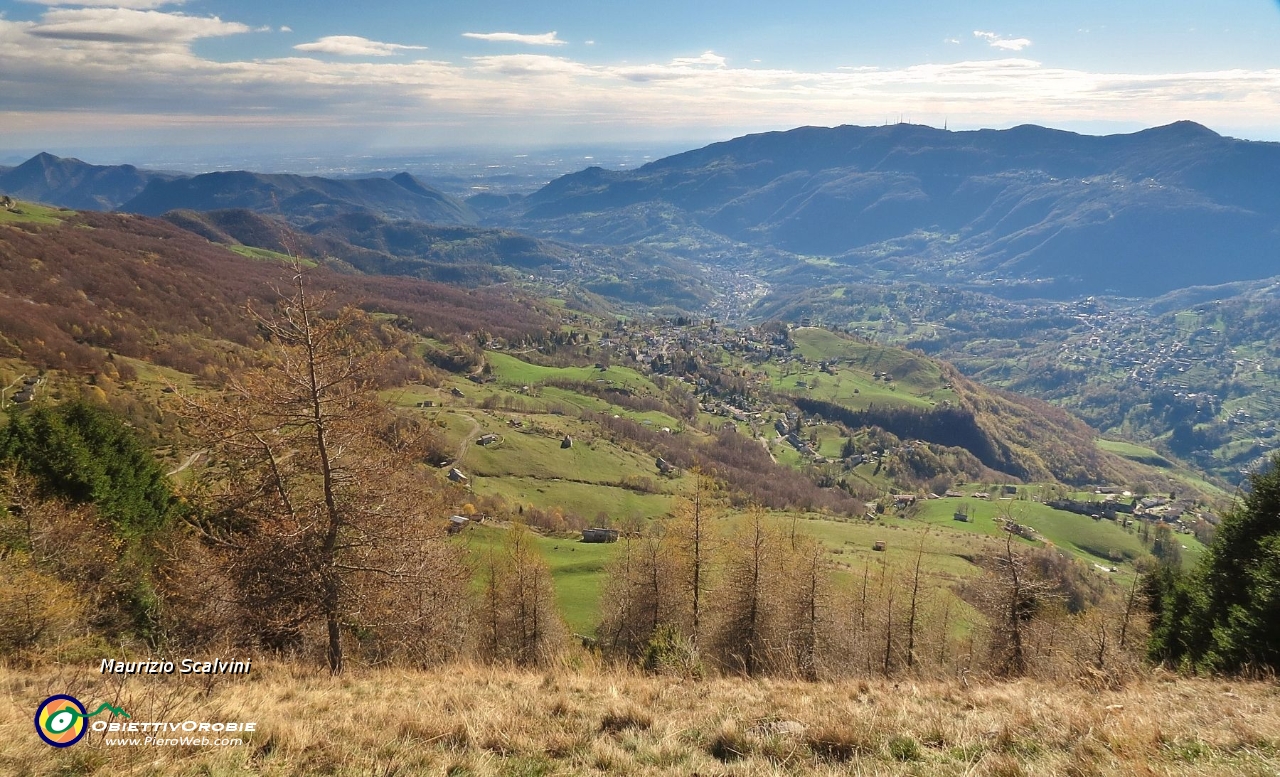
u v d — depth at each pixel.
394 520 14.70
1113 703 8.65
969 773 6.01
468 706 8.91
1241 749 6.15
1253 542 17.58
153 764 5.91
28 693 8.23
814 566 29.44
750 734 7.48
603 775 6.41
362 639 18.17
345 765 6.37
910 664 28.02
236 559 13.51
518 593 32.22
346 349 14.72
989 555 27.84
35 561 18.30
